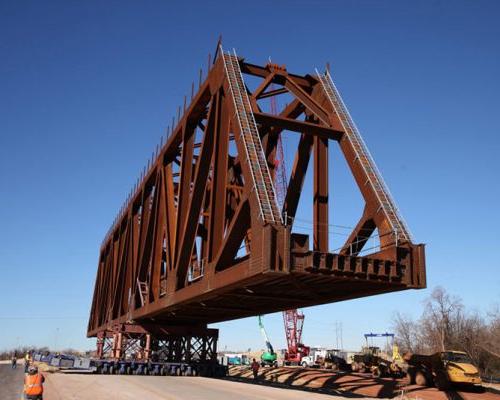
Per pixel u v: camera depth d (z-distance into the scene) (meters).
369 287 25.34
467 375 37.38
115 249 63.03
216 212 27.30
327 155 30.38
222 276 24.84
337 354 75.75
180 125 36.16
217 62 29.77
